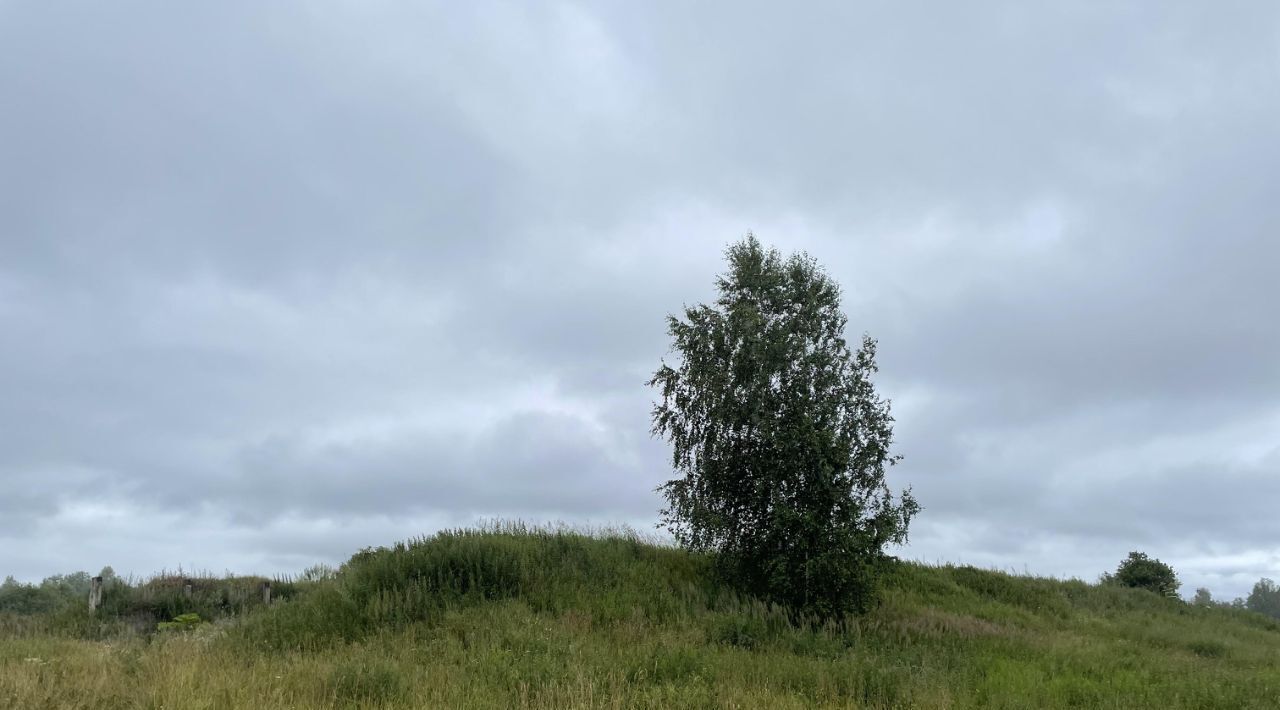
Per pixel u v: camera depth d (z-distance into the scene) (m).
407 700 8.27
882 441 17.11
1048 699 10.02
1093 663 12.91
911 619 17.14
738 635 13.53
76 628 16.50
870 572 17.17
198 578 22.25
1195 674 12.59
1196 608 28.36
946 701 9.41
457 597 14.82
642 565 18.22
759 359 17.50
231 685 8.12
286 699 8.09
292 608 14.79
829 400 17.11
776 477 16.84
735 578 17.36
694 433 18.31
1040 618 20.95
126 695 8.09
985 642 14.92
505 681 9.14
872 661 11.54
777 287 18.47
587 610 14.54
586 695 8.38
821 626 15.23
